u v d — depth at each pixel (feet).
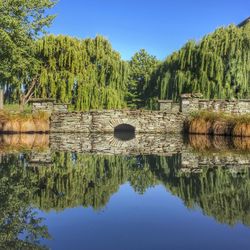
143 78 133.90
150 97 94.73
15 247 10.30
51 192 17.42
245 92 76.79
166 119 67.62
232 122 57.82
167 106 71.26
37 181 19.98
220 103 67.00
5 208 14.42
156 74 95.20
